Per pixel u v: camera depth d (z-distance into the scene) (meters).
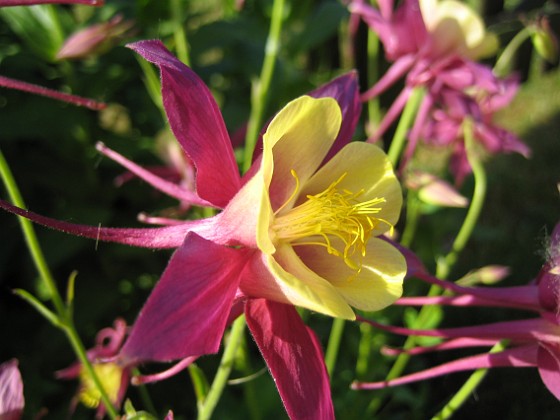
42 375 0.22
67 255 0.21
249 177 0.10
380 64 0.28
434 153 0.34
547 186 0.35
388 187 0.10
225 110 0.25
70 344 0.22
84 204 0.23
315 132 0.10
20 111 0.21
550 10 0.18
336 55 0.34
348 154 0.10
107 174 0.24
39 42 0.21
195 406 0.22
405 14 0.17
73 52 0.16
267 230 0.09
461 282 0.17
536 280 0.11
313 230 0.10
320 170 0.10
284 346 0.09
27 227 0.12
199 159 0.09
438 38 0.16
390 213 0.10
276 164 0.10
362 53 0.28
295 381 0.09
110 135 0.23
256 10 0.27
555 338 0.10
